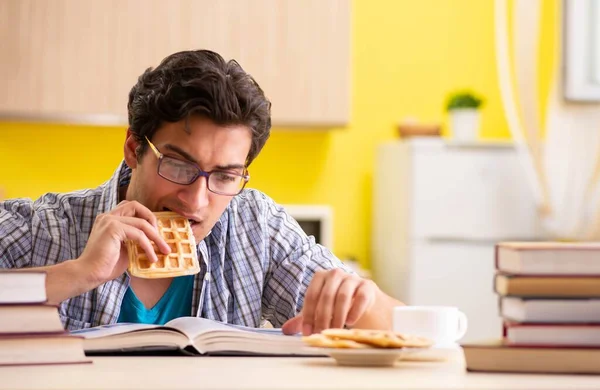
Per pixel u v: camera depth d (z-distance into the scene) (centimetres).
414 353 120
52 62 371
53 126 416
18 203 206
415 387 88
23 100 370
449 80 448
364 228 442
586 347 98
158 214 172
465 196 398
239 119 174
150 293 199
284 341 129
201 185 174
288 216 225
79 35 373
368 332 117
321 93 392
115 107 375
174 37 379
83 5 373
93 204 206
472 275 398
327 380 95
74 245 202
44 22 371
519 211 402
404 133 425
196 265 165
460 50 448
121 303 195
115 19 375
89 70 374
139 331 126
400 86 445
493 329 399
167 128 174
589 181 412
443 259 397
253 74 386
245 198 220
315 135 437
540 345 99
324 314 142
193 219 176
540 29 450
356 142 441
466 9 448
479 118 415
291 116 390
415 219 395
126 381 92
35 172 414
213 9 382
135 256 160
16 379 93
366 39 443
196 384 90
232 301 209
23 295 107
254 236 214
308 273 212
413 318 135
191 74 172
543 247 100
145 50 377
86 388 86
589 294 99
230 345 128
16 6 369
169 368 107
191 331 129
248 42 386
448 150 397
